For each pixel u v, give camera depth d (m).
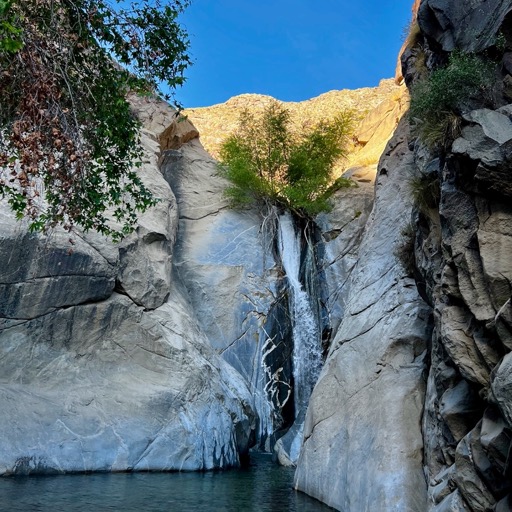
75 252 14.12
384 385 10.20
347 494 9.41
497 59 7.16
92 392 13.74
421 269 9.82
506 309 5.57
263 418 17.83
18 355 13.41
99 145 7.62
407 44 12.60
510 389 5.06
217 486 11.68
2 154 6.12
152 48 7.38
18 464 11.85
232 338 18.50
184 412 14.27
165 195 18.05
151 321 15.15
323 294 19.69
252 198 21.58
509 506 5.70
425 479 8.48
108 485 11.16
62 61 6.87
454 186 6.86
